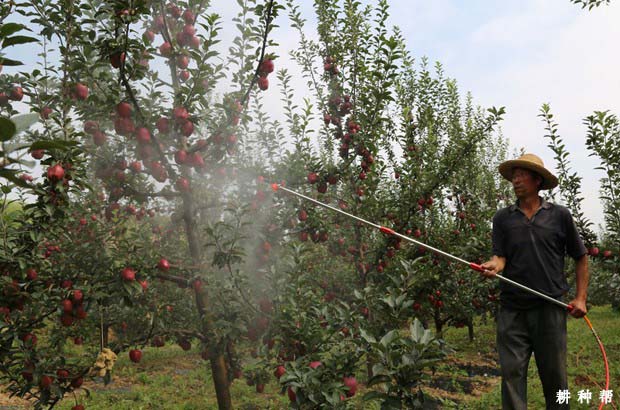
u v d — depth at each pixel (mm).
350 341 3957
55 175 3705
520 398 3469
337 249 7699
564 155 8461
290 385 3451
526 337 3605
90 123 4707
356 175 7367
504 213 3855
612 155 7895
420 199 7547
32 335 4414
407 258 7750
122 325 5598
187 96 4547
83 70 4375
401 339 3115
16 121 842
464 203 9586
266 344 4555
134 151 5008
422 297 7535
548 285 3557
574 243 3654
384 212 7594
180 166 5016
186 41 5035
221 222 4566
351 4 7828
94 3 4566
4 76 4359
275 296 4488
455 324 9891
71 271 4312
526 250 3617
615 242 8375
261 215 5445
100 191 6383
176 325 5422
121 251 4469
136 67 4082
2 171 822
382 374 2973
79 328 5535
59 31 4223
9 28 991
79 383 4293
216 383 5227
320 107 8008
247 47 5168
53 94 4637
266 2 4477
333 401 3246
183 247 6938
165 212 6859
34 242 4047
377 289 4652
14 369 4273
